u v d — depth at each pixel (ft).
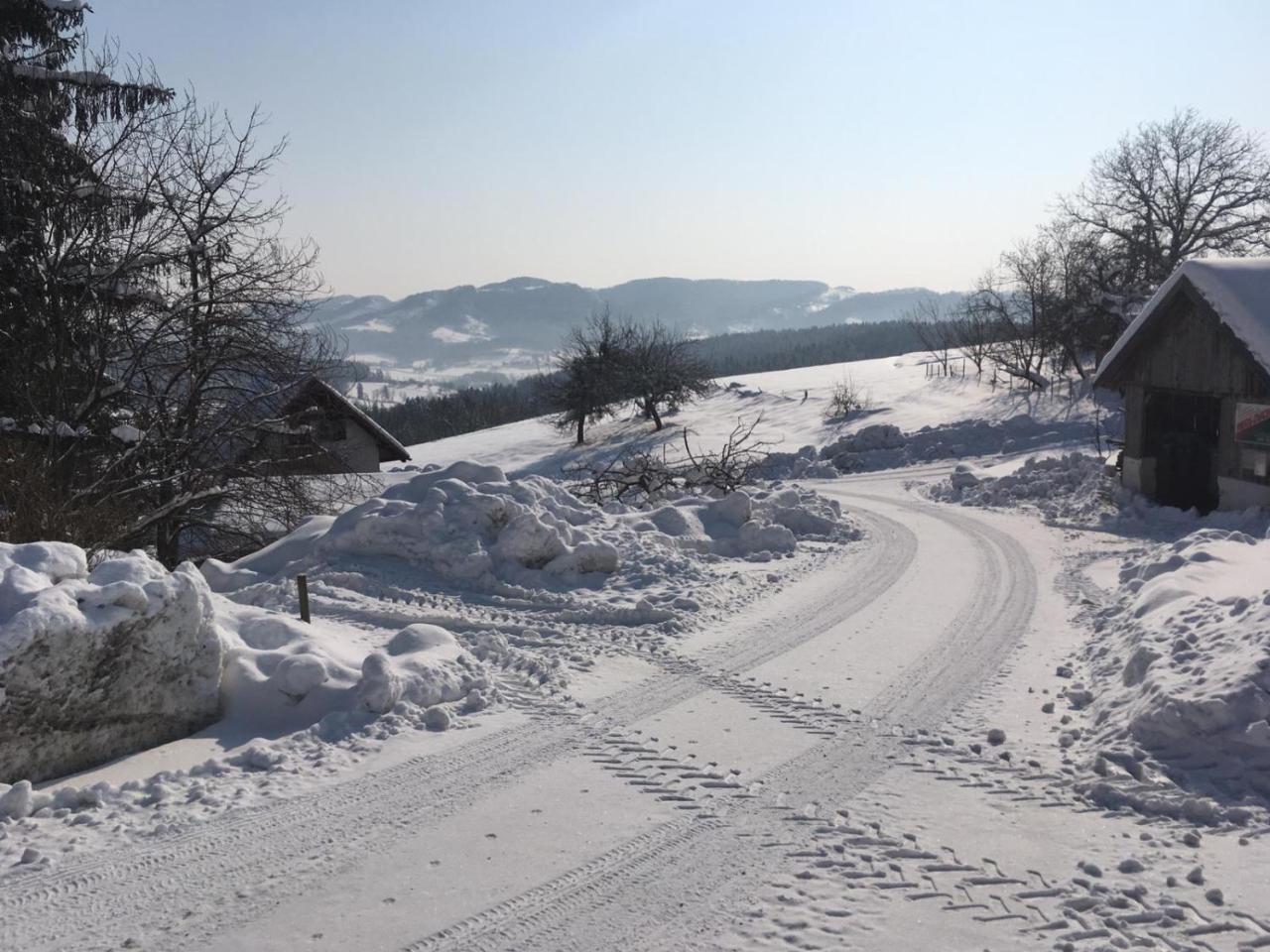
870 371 304.30
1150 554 51.83
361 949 19.40
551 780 27.58
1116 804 25.57
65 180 64.49
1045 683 36.09
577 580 52.42
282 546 56.49
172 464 66.74
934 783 27.25
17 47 64.54
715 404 253.03
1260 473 68.08
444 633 38.60
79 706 28.12
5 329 63.31
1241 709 27.12
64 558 30.37
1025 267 188.55
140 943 19.60
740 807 25.81
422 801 26.18
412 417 439.63
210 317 68.03
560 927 20.18
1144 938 19.25
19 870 22.47
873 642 42.37
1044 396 167.84
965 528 75.31
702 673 37.88
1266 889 20.92
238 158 70.08
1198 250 173.37
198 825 24.72
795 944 19.40
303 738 30.04
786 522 72.18
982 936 19.53
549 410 277.85
